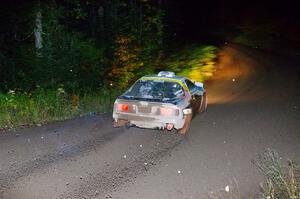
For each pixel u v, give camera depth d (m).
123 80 18.39
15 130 10.26
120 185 6.77
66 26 18.03
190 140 9.70
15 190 6.45
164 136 9.99
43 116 11.85
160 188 6.67
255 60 30.78
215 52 33.47
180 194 6.42
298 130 10.81
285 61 30.19
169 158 8.25
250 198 6.17
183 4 44.72
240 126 11.23
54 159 7.96
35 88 14.78
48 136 9.69
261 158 8.28
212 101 16.27
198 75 23.33
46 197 6.22
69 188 6.58
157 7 23.56
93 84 16.77
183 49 26.95
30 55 15.02
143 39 21.23
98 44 19.23
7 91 14.37
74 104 13.61
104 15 20.94
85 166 7.63
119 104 10.20
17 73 14.77
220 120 12.04
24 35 15.92
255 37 41.66
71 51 15.68
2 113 11.59
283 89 18.95
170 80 11.02
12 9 15.45
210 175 7.29
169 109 9.70
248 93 18.19
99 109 13.72
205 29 45.06
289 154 8.59
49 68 14.99
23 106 12.40
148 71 20.47
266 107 14.35
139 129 10.60
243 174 7.34
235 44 39.34
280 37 41.09
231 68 27.61
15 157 8.01
